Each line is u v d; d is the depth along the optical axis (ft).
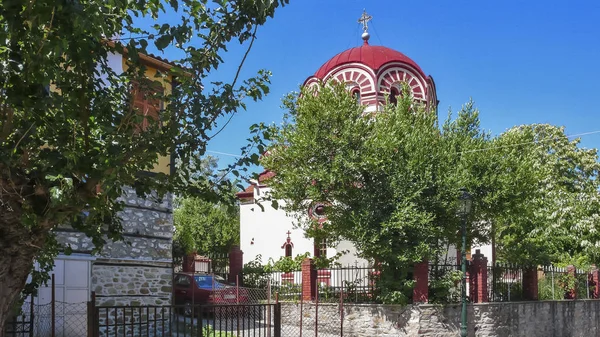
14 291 19.90
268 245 90.79
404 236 55.42
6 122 19.81
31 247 20.06
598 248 86.84
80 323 45.50
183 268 80.23
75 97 21.26
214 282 67.10
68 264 45.39
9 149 19.06
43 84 19.20
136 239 51.24
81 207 20.36
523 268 66.59
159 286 53.31
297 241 87.40
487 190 57.41
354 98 61.82
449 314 55.36
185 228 110.01
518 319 61.26
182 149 23.45
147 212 52.70
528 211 64.39
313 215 73.77
